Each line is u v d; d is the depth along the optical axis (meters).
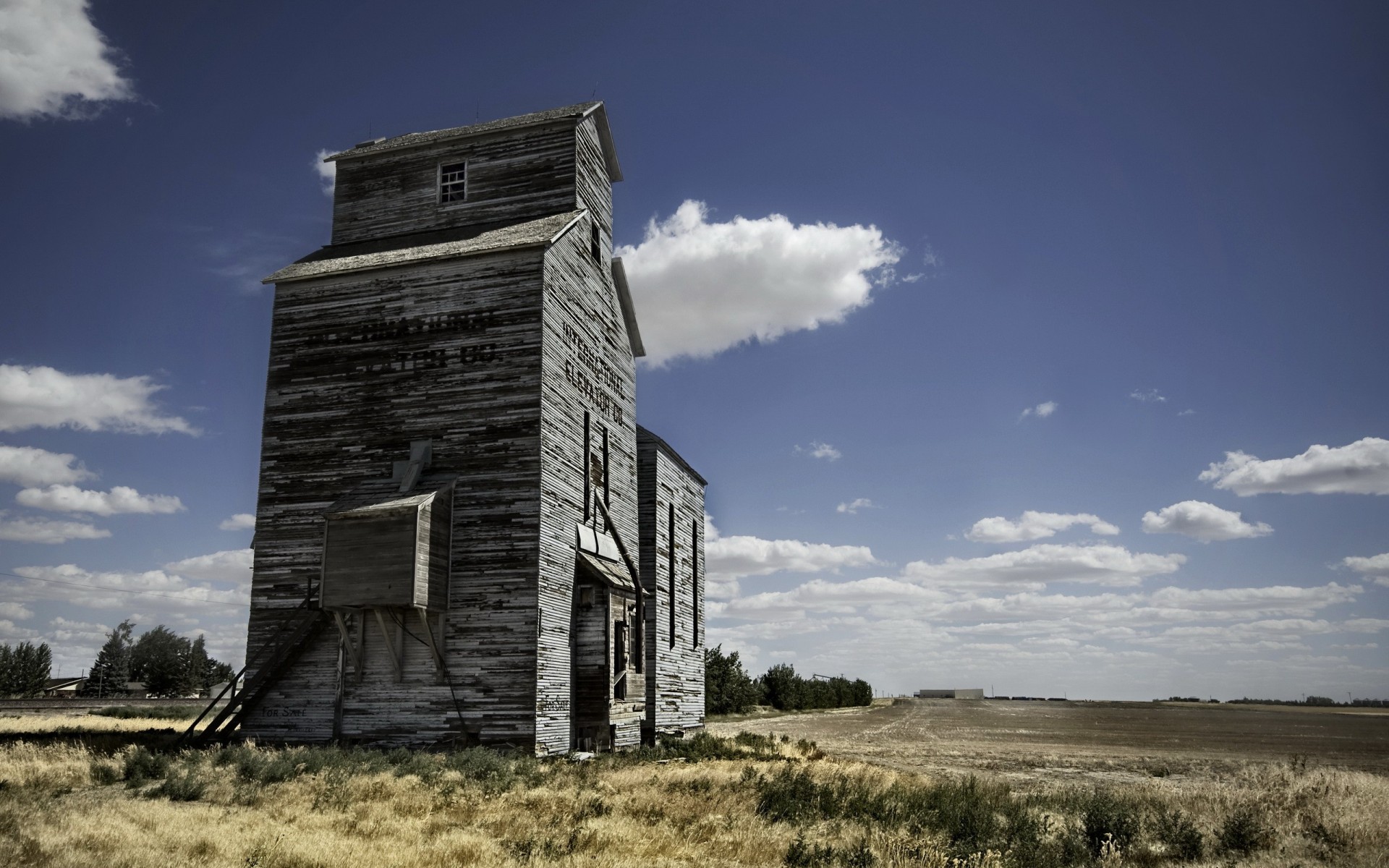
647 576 37.78
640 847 13.19
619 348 36.41
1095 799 17.02
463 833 13.88
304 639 27.09
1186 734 59.91
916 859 13.14
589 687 28.80
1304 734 62.34
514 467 27.33
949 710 117.94
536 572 26.47
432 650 26.08
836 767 25.73
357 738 26.27
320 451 29.00
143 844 11.93
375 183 34.16
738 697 85.06
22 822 12.79
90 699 59.28
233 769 20.28
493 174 33.03
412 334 29.06
